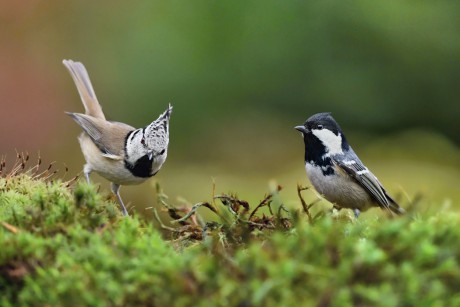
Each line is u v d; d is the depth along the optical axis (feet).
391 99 68.18
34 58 53.98
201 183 51.65
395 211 23.73
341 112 69.31
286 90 69.77
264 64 69.67
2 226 13.02
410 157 54.19
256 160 60.64
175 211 17.54
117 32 67.21
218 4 70.03
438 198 43.27
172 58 68.33
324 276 10.32
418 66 67.41
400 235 10.94
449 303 10.62
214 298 10.36
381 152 57.11
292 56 69.46
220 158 63.46
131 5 67.97
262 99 70.18
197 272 10.84
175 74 68.18
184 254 12.41
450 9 66.64
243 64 70.13
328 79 68.64
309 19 69.05
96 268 11.13
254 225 15.17
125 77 66.80
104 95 65.82
